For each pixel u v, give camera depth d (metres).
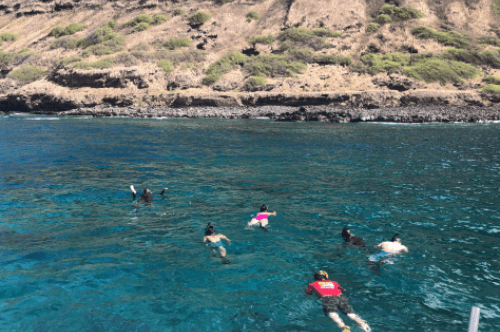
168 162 16.41
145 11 65.94
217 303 5.36
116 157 17.64
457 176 13.54
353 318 4.95
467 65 47.72
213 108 45.88
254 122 36.06
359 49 52.66
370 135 25.66
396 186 12.15
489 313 5.10
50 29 68.94
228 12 62.44
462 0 56.62
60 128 30.89
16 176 13.55
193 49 57.66
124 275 6.23
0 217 9.15
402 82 45.69
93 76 52.75
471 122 34.09
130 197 10.98
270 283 5.97
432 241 7.69
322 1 59.66
